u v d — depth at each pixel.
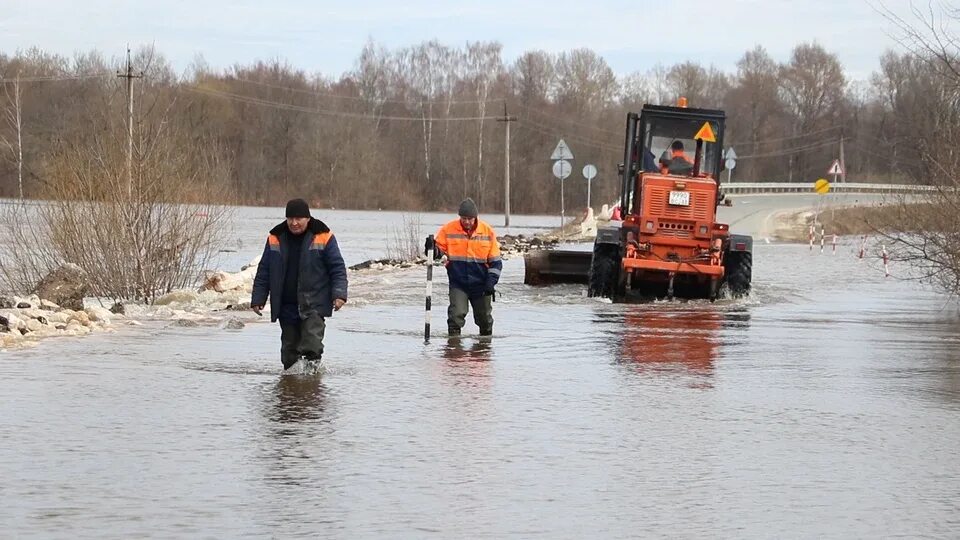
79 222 41.84
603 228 46.59
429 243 31.27
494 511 14.54
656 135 46.62
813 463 17.33
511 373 25.23
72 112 121.69
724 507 14.86
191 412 20.25
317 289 24.70
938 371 26.55
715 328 34.88
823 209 131.62
